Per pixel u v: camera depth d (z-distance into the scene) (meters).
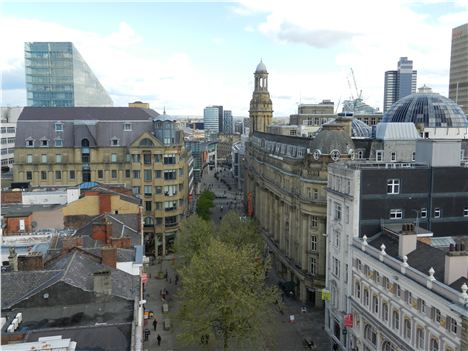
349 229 70.00
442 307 47.22
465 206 70.94
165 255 122.81
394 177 68.81
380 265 60.00
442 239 66.62
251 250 79.12
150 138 120.19
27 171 122.44
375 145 102.69
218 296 64.44
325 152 91.50
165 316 85.44
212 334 66.75
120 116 136.25
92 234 67.56
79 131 123.75
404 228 59.09
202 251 80.69
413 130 105.50
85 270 51.75
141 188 121.50
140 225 77.56
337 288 75.31
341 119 105.12
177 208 124.25
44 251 60.59
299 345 76.06
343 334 72.38
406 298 54.19
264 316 74.56
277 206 115.56
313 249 91.94
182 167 127.31
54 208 78.00
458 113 131.12
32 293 46.09
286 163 106.62
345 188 71.56
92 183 106.50
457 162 71.88
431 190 69.69
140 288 56.75
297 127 182.00
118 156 123.38
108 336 38.06
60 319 42.41
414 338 52.34
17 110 196.25
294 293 99.06
